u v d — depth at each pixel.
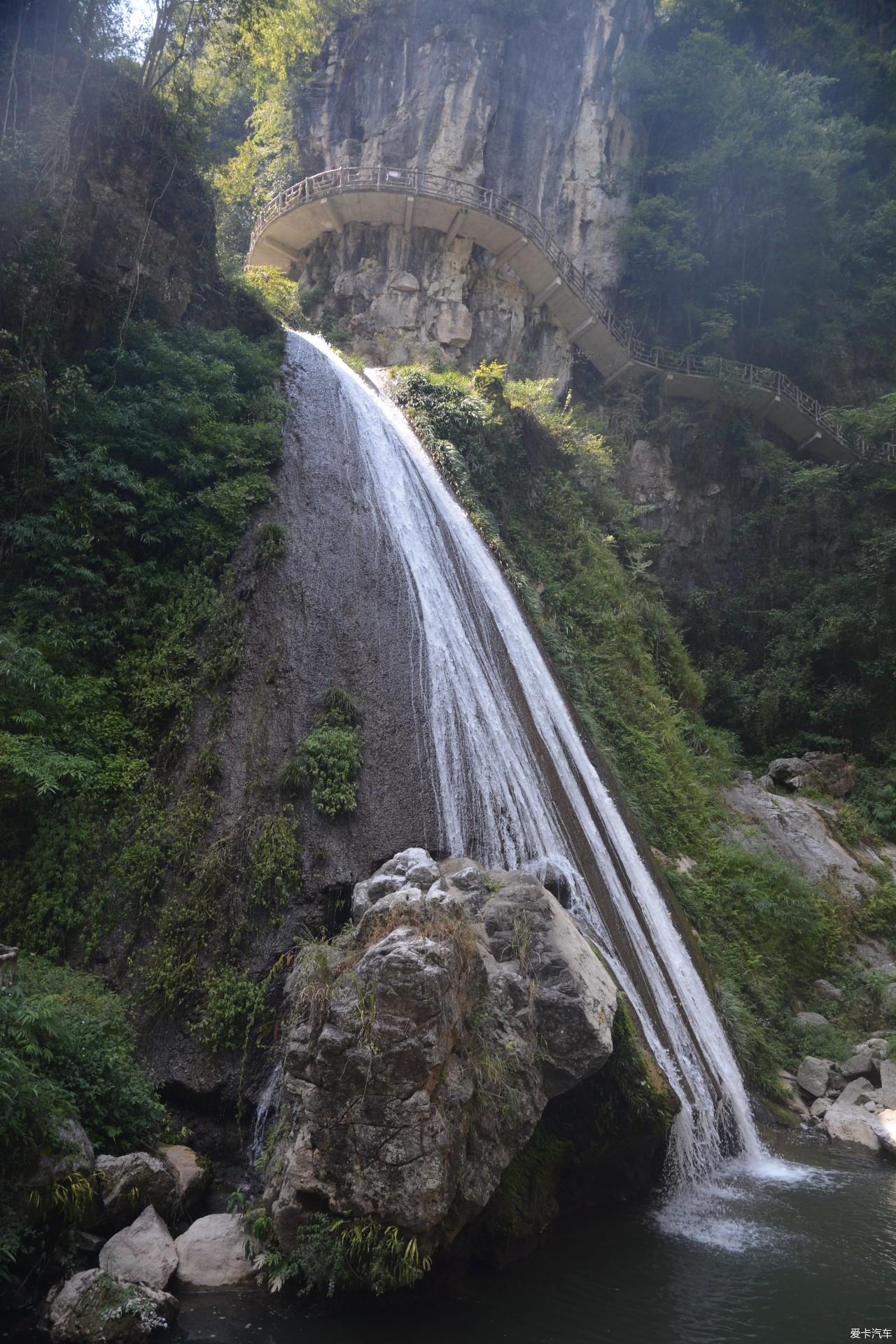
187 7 20.12
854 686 27.88
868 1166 11.65
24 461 13.38
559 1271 7.98
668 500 32.22
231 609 13.29
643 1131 9.73
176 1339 6.41
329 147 36.41
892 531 28.56
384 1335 6.66
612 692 20.22
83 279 15.98
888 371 38.88
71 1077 8.09
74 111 16.12
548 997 8.83
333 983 7.80
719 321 35.97
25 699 11.16
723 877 18.20
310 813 11.06
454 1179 7.39
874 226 39.31
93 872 10.49
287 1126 7.98
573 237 36.50
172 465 15.12
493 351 32.03
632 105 37.97
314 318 31.97
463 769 12.61
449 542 17.72
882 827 23.73
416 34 36.28
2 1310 6.59
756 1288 7.76
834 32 45.97
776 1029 15.84
